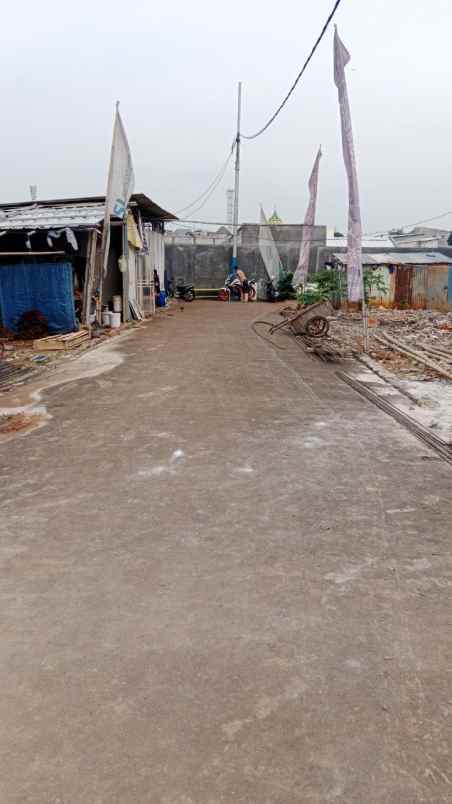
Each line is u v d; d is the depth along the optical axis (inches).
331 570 152.7
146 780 90.7
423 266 1017.5
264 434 273.0
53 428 284.7
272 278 1259.8
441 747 96.7
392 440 266.1
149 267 910.4
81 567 154.2
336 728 100.6
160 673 114.3
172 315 886.4
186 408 320.2
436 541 169.0
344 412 316.5
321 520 181.9
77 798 87.6
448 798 87.7
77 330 610.9
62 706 105.7
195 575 149.9
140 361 467.8
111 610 135.2
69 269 601.6
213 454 244.1
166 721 102.0
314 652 120.6
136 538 170.1
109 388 370.6
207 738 98.4
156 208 862.5
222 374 414.3
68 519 183.3
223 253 1290.6
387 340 603.8
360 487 209.0
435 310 1019.3
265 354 508.1
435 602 138.9
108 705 105.9
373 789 89.1
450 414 312.7
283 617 132.4
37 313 612.1
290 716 103.2
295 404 332.8
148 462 234.8
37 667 116.1
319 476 219.5
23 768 92.9
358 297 510.6
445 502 196.5
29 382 394.6
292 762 93.9
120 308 754.8
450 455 243.4
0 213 732.7
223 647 122.0
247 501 196.2
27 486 211.5
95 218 665.6
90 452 248.1
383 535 172.2
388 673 114.4
